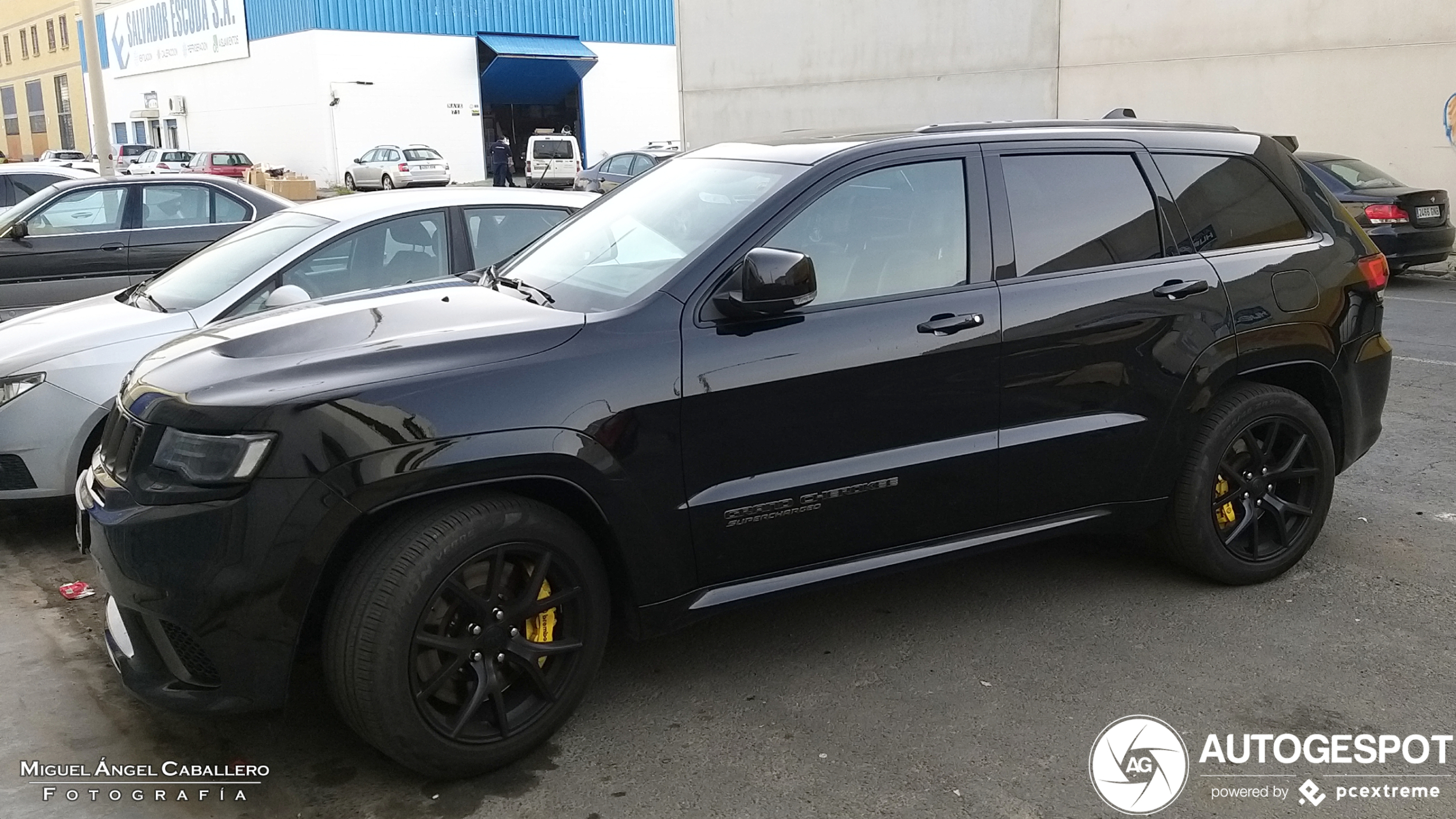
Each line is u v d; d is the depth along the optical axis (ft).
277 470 9.12
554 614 10.42
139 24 169.89
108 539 9.63
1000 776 10.03
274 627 9.24
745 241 11.12
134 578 9.45
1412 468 19.25
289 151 138.51
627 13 149.07
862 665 12.23
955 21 68.03
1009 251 12.31
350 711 9.52
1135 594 14.05
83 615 14.01
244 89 146.00
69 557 16.20
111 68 183.21
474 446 9.55
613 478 10.18
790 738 10.75
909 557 12.00
